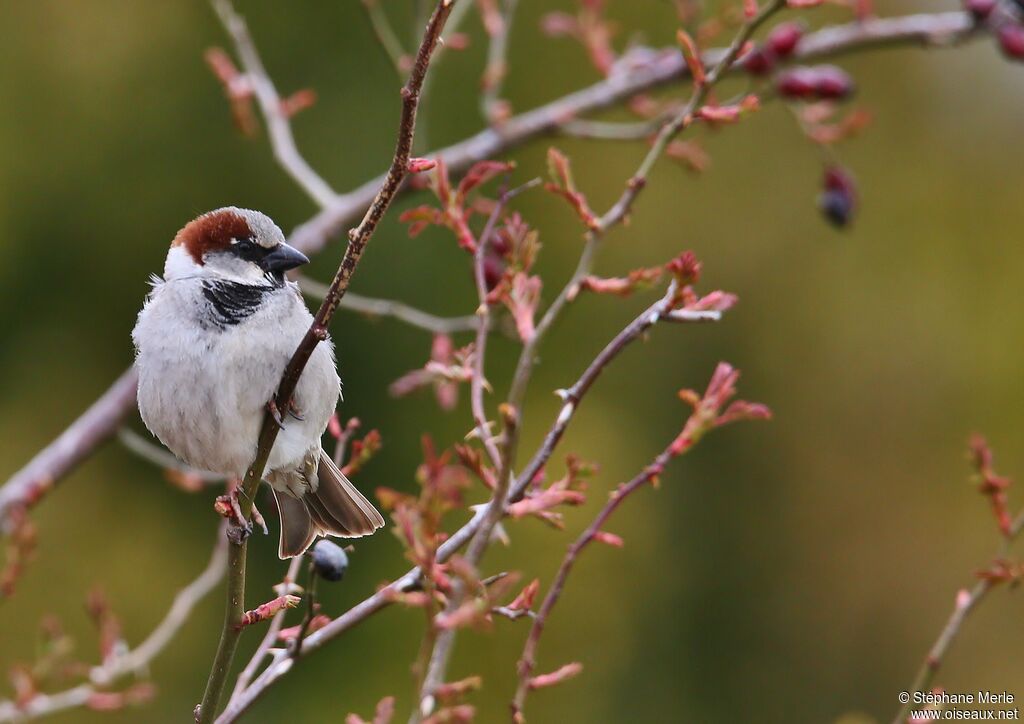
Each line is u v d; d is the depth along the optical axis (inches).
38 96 510.3
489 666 486.0
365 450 220.1
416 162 167.6
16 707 241.4
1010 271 560.4
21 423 515.8
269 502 268.4
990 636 519.2
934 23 312.2
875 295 563.2
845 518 553.6
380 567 504.1
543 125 326.0
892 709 525.3
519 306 205.9
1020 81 590.6
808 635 545.0
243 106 315.9
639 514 530.6
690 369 559.8
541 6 535.8
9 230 509.7
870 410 558.9
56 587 498.3
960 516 537.6
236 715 192.9
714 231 562.3
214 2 320.5
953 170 573.0
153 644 258.4
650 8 530.9
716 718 535.2
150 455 310.2
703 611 548.1
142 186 514.0
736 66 299.6
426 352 516.7
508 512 180.1
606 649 514.9
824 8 536.1
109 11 511.5
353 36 514.9
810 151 560.4
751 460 560.4
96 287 520.1
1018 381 548.1
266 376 240.5
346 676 502.3
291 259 249.6
